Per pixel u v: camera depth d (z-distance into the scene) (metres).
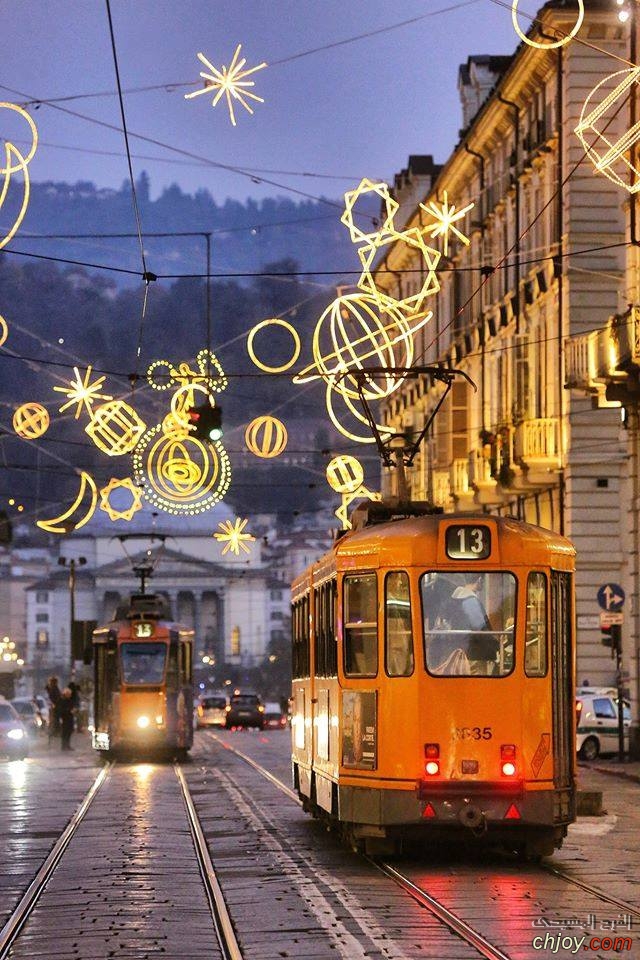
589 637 55.56
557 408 57.06
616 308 55.31
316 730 26.38
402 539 22.81
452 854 23.77
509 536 22.70
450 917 17.31
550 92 57.59
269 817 30.61
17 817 31.05
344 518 44.12
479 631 22.53
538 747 22.34
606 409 54.91
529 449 57.03
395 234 36.22
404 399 92.31
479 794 22.12
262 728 114.38
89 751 65.62
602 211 55.19
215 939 16.17
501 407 65.62
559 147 56.38
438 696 22.31
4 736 56.19
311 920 17.27
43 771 48.66
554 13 53.62
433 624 22.55
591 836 26.75
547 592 22.75
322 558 26.30
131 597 58.75
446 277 78.56
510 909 17.86
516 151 62.38
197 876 21.23
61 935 16.47
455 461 68.44
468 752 22.22
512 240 64.00
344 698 23.36
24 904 18.67
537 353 59.88
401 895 19.23
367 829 22.73
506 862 22.73
